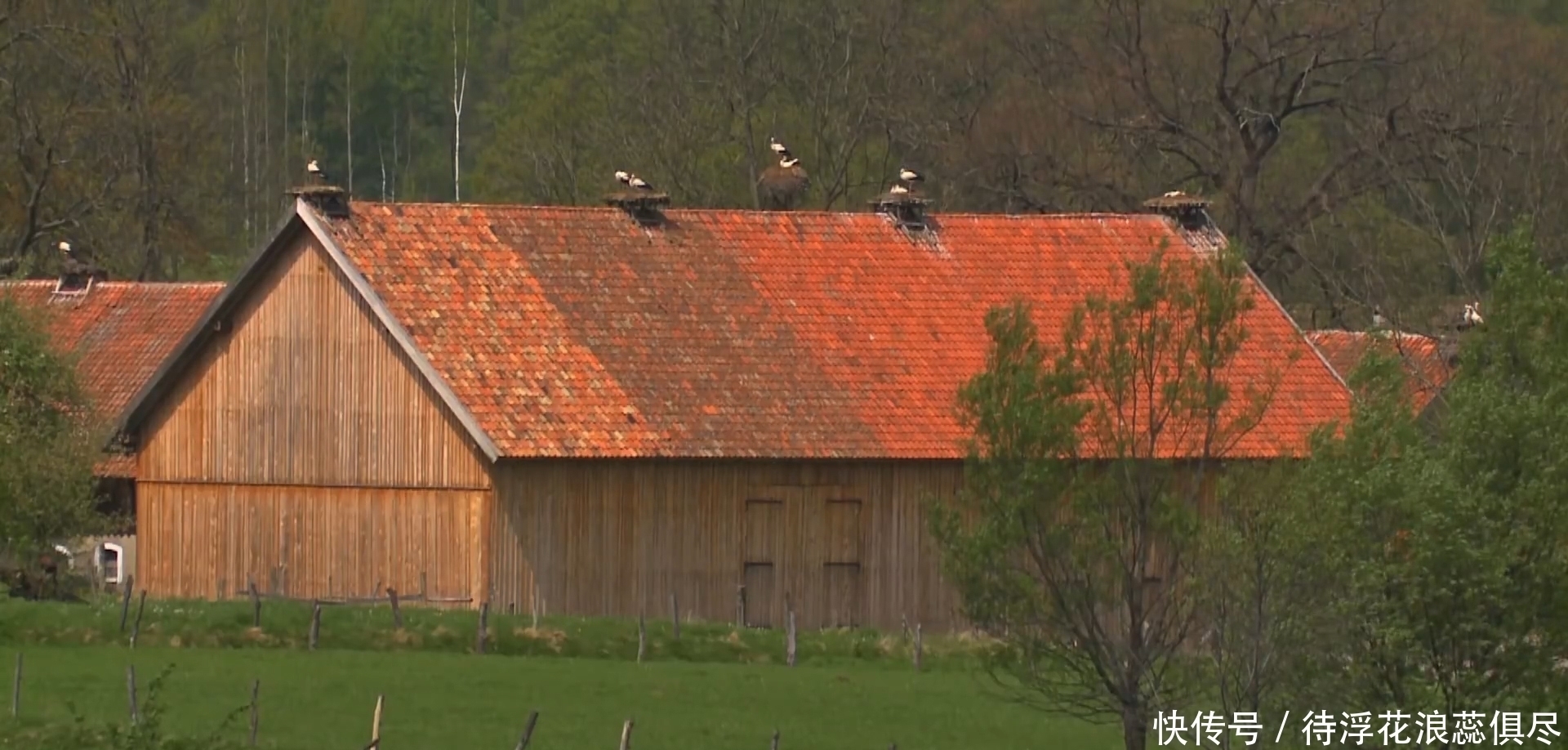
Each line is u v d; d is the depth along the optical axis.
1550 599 111.81
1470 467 114.38
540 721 141.62
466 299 187.75
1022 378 119.38
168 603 176.75
